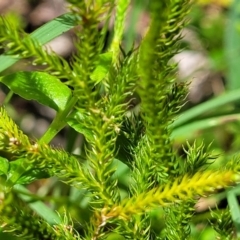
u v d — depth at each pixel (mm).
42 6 1547
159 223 661
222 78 1278
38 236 521
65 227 532
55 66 516
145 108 513
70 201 718
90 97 521
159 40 485
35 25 1515
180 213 540
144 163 538
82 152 741
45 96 582
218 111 858
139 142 559
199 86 1293
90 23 498
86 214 714
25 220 517
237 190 678
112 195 524
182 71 1280
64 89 582
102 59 548
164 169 533
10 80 580
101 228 522
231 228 553
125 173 747
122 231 528
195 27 1227
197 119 837
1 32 508
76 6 493
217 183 492
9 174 582
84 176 528
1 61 648
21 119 1359
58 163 531
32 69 998
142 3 933
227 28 984
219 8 1233
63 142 1236
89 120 531
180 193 498
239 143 930
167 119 524
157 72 501
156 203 502
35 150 530
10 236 598
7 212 508
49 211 693
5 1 1538
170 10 485
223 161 843
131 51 541
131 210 507
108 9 506
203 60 1249
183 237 543
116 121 538
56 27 640
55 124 583
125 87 532
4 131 528
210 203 786
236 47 975
